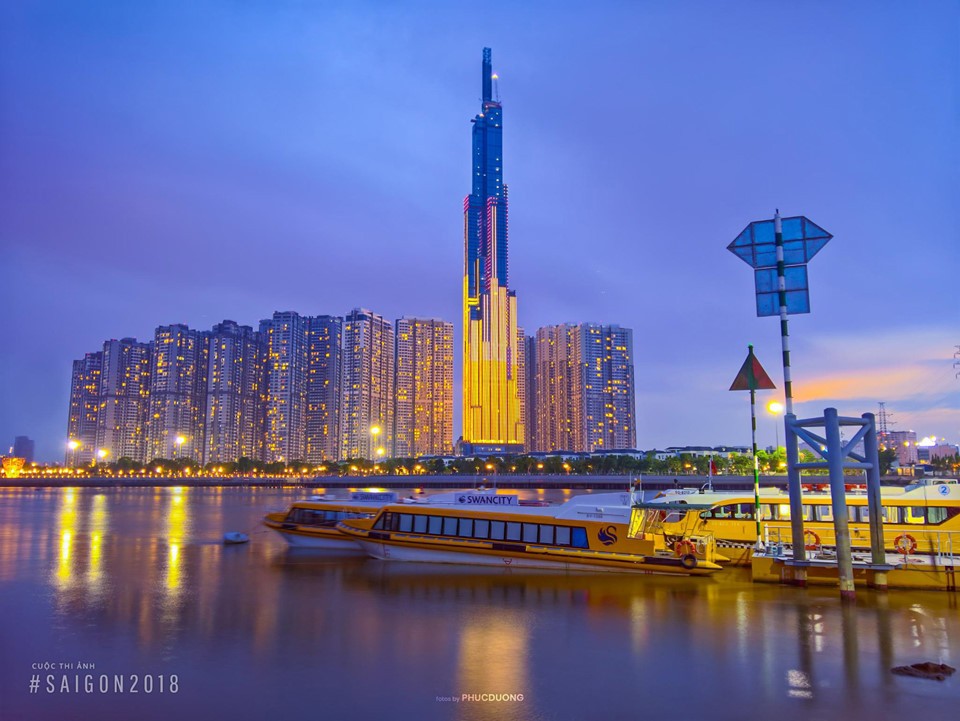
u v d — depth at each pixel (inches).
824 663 893.8
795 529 1416.1
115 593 1389.0
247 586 1473.9
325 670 866.8
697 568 1571.1
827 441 1309.1
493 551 1722.4
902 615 1155.9
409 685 808.9
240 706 742.5
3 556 1998.0
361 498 2439.7
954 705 744.3
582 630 1073.5
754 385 1556.3
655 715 716.7
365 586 1469.0
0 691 788.6
